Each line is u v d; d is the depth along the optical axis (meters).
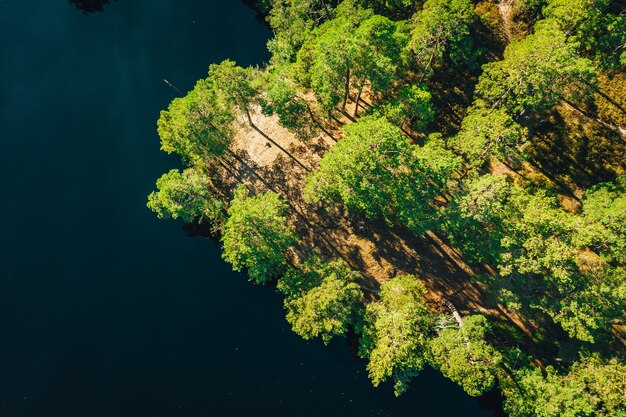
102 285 72.88
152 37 85.31
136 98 82.06
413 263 69.12
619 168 67.88
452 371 53.88
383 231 70.19
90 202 76.69
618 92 69.69
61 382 68.31
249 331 71.00
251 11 85.69
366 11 68.81
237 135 76.38
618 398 51.03
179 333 71.12
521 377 57.75
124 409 67.69
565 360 61.91
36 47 84.19
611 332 62.81
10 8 85.69
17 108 80.56
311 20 73.75
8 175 77.00
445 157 56.72
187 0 86.81
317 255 70.19
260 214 59.03
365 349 60.19
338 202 71.44
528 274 63.47
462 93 73.19
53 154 78.62
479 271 67.75
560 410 52.38
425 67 72.62
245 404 68.12
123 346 70.38
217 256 74.31
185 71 83.50
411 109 63.25
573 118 70.19
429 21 63.19
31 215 75.19
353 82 66.25
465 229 61.69
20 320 70.44
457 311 66.56
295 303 60.69
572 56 59.25
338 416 67.50
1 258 72.81
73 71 83.50
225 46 84.62
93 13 86.44
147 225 75.94
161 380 69.00
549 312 58.88
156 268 74.06
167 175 65.75
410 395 67.81
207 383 68.88
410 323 56.00
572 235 57.06
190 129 62.62
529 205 58.59
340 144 59.16
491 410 66.00
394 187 56.84
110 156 79.12
